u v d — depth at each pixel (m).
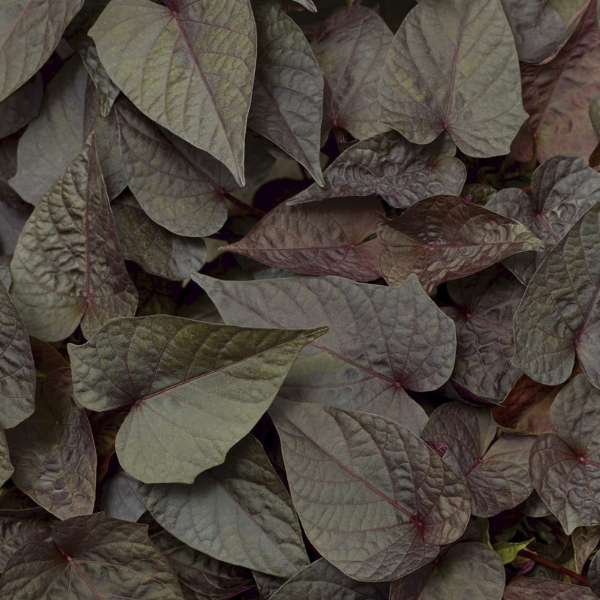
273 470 0.92
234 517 0.92
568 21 0.97
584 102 0.96
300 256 0.94
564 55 0.96
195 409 0.91
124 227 0.95
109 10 0.93
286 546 0.92
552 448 0.93
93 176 0.93
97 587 0.93
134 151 0.95
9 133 0.97
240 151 0.90
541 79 0.96
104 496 0.95
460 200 0.92
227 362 0.90
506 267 0.94
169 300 0.97
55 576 0.92
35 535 0.94
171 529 0.92
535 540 0.98
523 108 0.94
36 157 0.97
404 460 0.91
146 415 0.91
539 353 0.92
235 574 0.95
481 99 0.94
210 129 0.91
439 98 0.94
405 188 0.94
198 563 0.95
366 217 0.96
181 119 0.91
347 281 0.93
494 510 0.92
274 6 0.93
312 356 0.93
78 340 0.97
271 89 0.94
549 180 0.94
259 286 0.93
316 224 0.95
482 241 0.93
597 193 0.93
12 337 0.92
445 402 0.95
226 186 0.96
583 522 0.92
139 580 0.92
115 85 0.94
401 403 0.93
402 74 0.94
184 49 0.92
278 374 0.90
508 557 0.94
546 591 0.93
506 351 0.94
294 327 0.92
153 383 0.91
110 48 0.92
